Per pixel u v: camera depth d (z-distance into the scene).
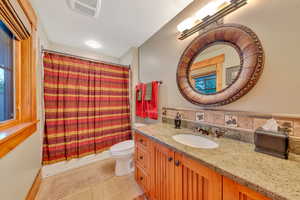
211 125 1.16
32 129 1.22
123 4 1.32
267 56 0.83
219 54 1.10
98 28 1.77
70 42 2.20
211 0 1.16
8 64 1.06
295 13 0.72
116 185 1.48
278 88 0.79
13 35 1.09
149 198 1.20
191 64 1.36
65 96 1.77
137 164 1.43
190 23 1.28
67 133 1.77
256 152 0.76
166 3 1.33
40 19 1.54
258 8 0.86
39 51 1.53
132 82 2.38
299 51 0.71
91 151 2.00
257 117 0.87
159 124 1.64
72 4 1.30
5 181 0.75
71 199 1.27
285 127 0.74
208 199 0.66
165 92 1.75
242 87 0.92
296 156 0.68
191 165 0.75
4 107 1.00
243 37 0.93
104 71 2.15
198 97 1.26
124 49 2.51
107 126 2.17
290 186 0.45
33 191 1.25
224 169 0.57
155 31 1.87
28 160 1.13
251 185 0.47
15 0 0.91
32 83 1.24
